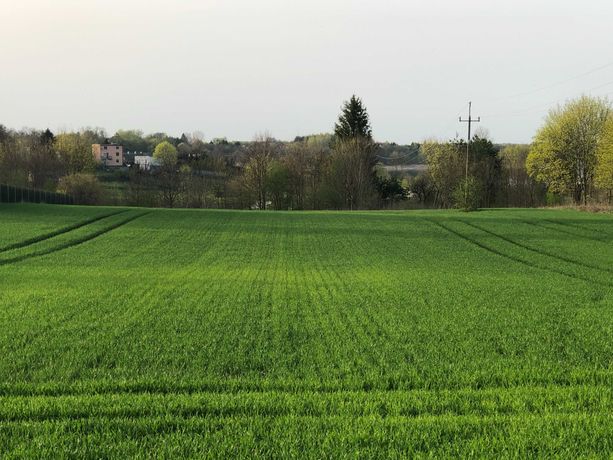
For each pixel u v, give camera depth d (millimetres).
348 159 97188
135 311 16344
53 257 31422
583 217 58062
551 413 7512
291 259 32750
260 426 6980
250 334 13445
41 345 12219
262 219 55719
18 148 107562
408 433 6695
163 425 7035
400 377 9781
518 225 51406
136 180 105750
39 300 18047
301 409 7711
